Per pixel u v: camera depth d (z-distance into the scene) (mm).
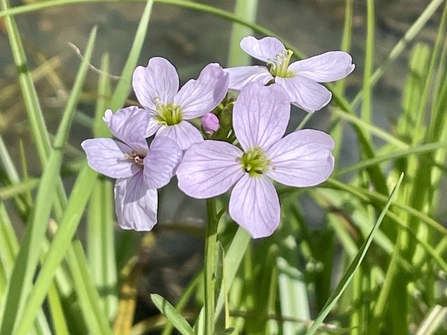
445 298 120
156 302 94
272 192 83
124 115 85
